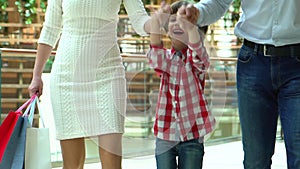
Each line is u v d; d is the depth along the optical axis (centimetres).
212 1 267
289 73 251
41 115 292
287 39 249
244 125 268
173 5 272
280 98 257
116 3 276
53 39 294
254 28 258
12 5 734
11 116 265
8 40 734
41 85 294
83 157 294
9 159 260
